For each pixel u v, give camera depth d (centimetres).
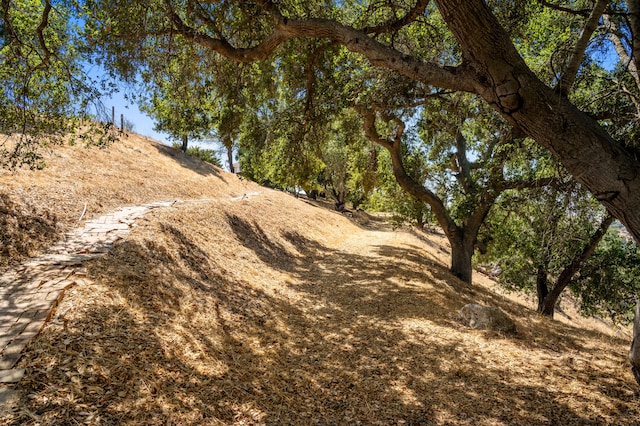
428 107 1095
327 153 3059
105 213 993
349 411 431
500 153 770
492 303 1148
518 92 298
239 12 634
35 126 719
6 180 877
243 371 487
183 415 353
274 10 441
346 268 1283
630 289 1427
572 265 1278
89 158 1466
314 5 732
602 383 519
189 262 849
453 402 459
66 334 407
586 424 411
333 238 2078
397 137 1255
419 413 431
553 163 655
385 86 794
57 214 852
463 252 1413
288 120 875
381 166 1708
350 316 786
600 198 296
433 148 1486
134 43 593
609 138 298
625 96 580
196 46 678
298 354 581
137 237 821
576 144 294
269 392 449
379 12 793
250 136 984
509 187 1043
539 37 836
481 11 288
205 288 756
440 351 624
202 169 2473
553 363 592
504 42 295
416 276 1201
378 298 931
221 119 813
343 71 841
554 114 295
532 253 1448
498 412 436
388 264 1374
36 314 430
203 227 1148
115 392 347
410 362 574
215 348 530
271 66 808
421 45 837
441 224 1416
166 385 393
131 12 569
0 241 645
